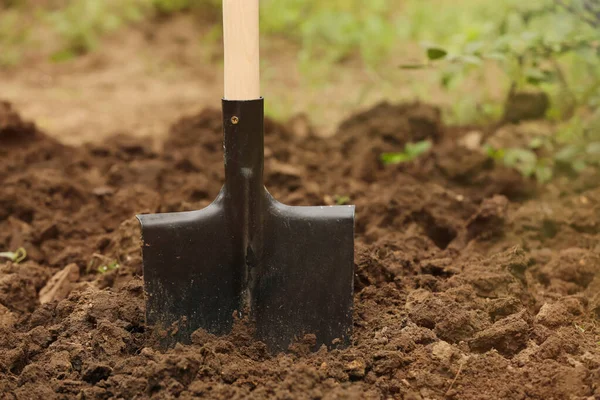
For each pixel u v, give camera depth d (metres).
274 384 1.42
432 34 3.22
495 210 1.79
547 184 2.00
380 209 1.89
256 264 1.50
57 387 1.44
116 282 1.66
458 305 1.54
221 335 1.51
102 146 2.17
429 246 1.78
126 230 1.76
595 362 1.46
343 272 1.50
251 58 1.48
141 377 1.43
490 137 2.19
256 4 1.48
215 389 1.41
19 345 1.50
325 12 3.49
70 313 1.57
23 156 2.10
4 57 3.23
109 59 3.26
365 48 3.11
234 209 1.50
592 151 1.95
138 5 3.69
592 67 2.17
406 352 1.48
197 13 3.71
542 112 2.17
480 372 1.46
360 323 1.54
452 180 2.02
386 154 2.08
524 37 1.98
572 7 1.96
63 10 3.76
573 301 1.59
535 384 1.44
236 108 1.48
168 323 1.50
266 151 2.13
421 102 2.28
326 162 2.12
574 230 1.82
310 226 1.50
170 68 3.16
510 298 1.56
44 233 1.84
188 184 1.99
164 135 2.35
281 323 1.51
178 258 1.50
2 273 1.69
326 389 1.42
